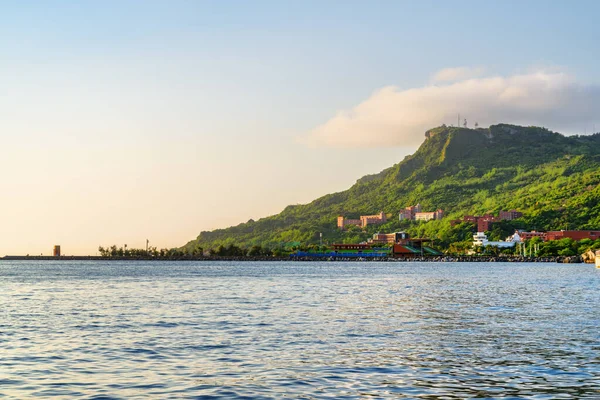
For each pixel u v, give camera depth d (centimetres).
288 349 5400
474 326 6975
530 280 18800
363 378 4256
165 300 10944
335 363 4766
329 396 3788
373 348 5444
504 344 5662
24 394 3866
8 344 5722
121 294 12750
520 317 7912
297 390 3928
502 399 3722
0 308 9438
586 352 5231
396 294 12412
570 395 3809
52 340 5956
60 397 3794
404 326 6975
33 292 13662
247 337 6109
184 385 4062
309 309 9050
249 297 11625
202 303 10206
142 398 3756
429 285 15975
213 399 3731
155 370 4531
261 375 4350
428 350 5338
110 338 6072
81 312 8731
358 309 9044
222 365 4700
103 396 3809
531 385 4059
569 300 10719
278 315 8181
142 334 6344
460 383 4116
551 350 5331
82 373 4441
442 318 7794
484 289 14088
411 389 3956
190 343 5741
